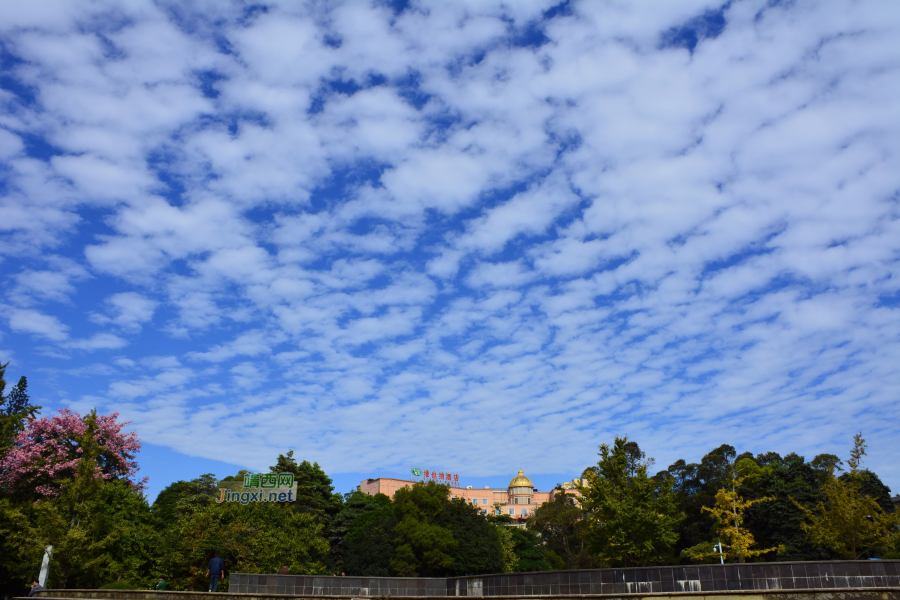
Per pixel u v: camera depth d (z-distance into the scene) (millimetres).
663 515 38688
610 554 39156
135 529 40031
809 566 20328
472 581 25750
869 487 61781
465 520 61938
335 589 26656
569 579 23188
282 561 40344
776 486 59938
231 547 38188
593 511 41594
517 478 153500
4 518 34250
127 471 47406
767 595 19266
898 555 37531
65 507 31578
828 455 74125
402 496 62438
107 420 47094
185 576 37844
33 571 34500
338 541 67312
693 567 21312
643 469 40250
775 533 58344
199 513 40469
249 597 23781
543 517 96250
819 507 41344
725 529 48375
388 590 26656
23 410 44281
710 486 72688
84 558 31219
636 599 20062
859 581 19922
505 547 71750
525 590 24031
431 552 55094
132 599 24547
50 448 43969
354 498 71125
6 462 40406
